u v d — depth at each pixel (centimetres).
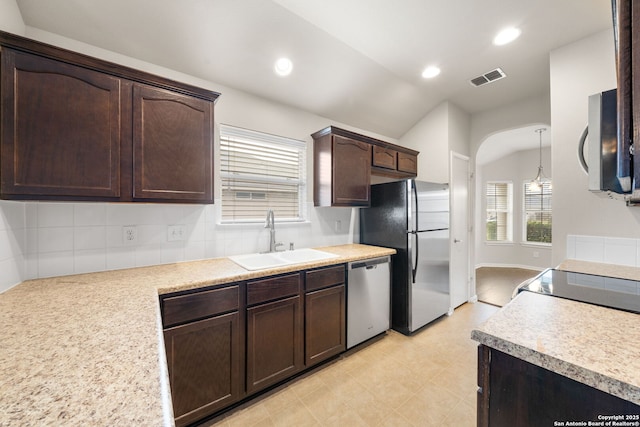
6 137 115
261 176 241
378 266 243
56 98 125
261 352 169
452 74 258
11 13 131
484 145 472
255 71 211
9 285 128
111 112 139
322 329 201
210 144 173
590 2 171
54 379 57
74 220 157
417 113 325
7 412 47
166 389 55
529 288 125
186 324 141
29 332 82
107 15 152
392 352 226
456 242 326
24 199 119
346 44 210
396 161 307
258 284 168
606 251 193
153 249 184
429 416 156
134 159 146
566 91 212
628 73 41
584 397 64
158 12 157
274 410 161
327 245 282
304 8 174
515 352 72
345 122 301
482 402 81
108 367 62
